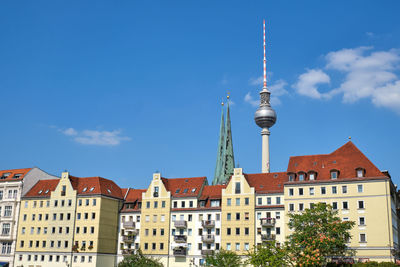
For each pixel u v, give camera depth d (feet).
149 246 417.90
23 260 446.19
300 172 384.88
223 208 401.70
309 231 321.52
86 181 451.94
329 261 349.61
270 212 387.96
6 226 462.60
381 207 354.13
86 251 419.33
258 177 414.00
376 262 320.91
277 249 325.83
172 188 434.30
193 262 398.83
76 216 433.89
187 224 411.54
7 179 477.36
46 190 463.42
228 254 342.64
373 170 367.45
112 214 438.40
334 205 367.45
